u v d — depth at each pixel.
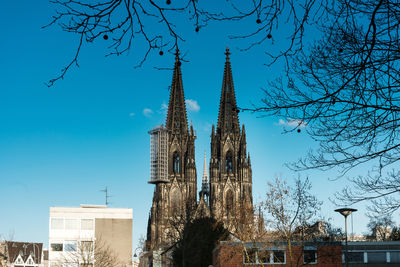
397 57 11.62
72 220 123.06
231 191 184.50
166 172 184.38
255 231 64.25
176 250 82.62
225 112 189.88
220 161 187.00
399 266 61.19
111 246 122.94
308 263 59.31
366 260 61.59
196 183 187.00
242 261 62.81
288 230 58.50
